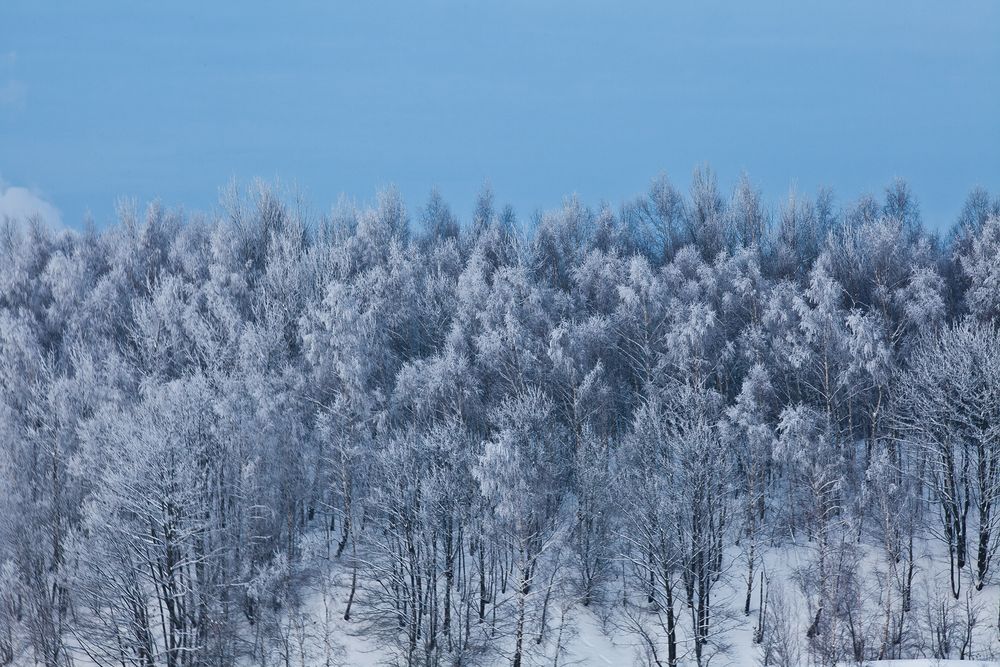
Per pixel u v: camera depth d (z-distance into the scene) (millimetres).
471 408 52031
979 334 51656
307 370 55156
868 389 53125
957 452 50656
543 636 44656
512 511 44062
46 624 42156
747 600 45000
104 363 53719
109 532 41188
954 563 48000
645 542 44688
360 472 48750
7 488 44531
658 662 41219
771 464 53375
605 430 54375
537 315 56750
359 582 46719
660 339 58344
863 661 39062
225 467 45656
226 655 41156
